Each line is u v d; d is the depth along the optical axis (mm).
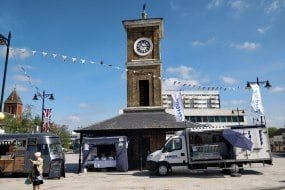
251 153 20188
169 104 96188
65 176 22281
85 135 27422
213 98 143000
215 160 20094
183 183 16766
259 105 24391
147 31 31891
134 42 31938
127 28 32250
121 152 25031
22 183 18547
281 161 35438
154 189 14742
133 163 27328
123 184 17016
